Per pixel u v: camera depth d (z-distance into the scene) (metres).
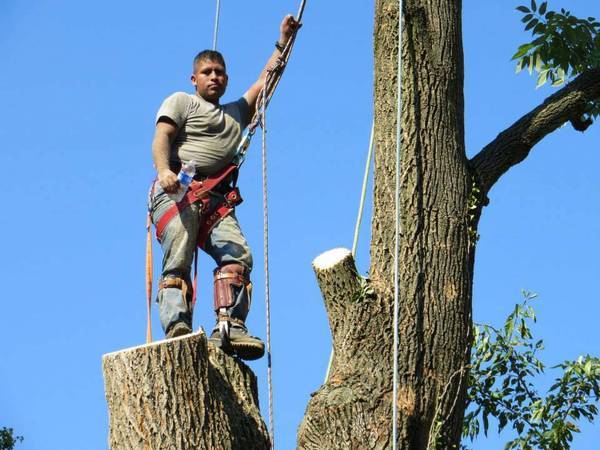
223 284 15.07
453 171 15.28
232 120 15.91
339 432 13.91
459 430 14.32
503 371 17.78
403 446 13.95
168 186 15.03
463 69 15.92
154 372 13.71
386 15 15.84
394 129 15.44
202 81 15.91
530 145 16.28
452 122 15.49
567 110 16.48
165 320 14.84
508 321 17.94
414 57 15.56
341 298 14.85
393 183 15.21
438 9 15.80
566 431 17.14
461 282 14.77
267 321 14.97
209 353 14.70
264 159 15.73
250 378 14.92
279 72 16.56
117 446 13.55
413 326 14.45
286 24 16.67
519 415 17.62
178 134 15.69
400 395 14.12
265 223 15.31
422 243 14.84
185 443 13.50
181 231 15.23
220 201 15.55
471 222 15.23
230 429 13.90
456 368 14.41
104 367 13.95
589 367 17.64
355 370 14.31
